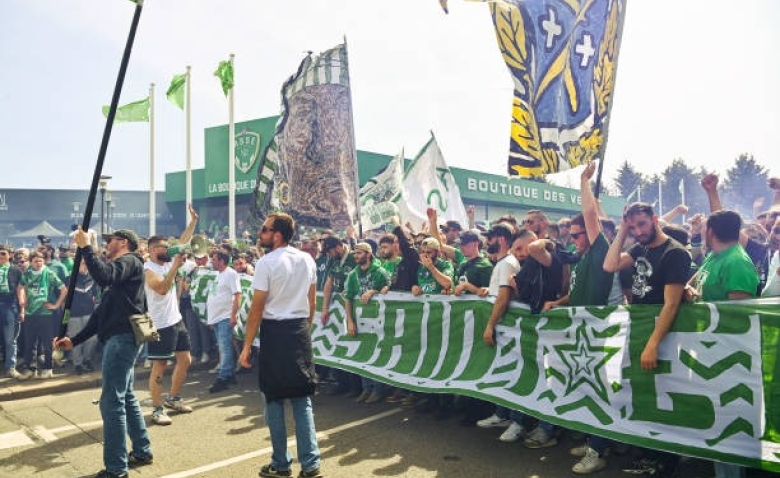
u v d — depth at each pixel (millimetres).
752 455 3451
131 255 4547
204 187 30406
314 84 8898
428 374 5672
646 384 4012
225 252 7504
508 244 5305
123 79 4395
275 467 4062
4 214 54281
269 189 9383
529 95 5137
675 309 3863
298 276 4121
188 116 16062
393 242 6629
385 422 5723
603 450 4289
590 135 5055
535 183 39531
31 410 6730
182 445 5188
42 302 8039
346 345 6816
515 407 4703
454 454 4742
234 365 7965
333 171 8789
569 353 4551
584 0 5152
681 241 4422
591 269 4531
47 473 4633
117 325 4379
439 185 12594
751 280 3781
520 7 5133
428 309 5922
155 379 5902
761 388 3490
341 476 4340
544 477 4199
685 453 3691
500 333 5141
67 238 51312
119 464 4293
